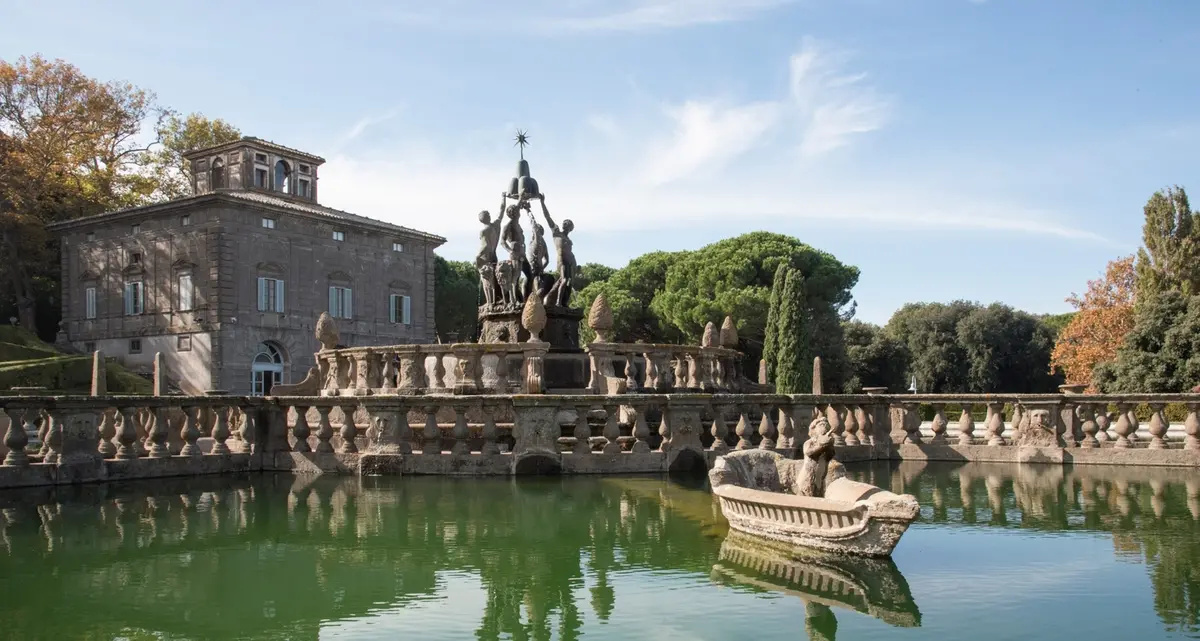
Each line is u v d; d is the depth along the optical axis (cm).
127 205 6469
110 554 974
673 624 705
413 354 1936
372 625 714
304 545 1018
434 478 1577
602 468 1620
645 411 1706
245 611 756
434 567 911
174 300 5438
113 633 692
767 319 4906
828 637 663
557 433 1627
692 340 5600
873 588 802
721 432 1722
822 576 847
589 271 7712
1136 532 1051
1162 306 3706
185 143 6888
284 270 5628
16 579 865
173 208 5372
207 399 1691
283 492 1430
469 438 1694
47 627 707
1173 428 2664
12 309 6244
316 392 2147
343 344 5988
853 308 6166
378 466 1631
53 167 6072
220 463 1694
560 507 1259
